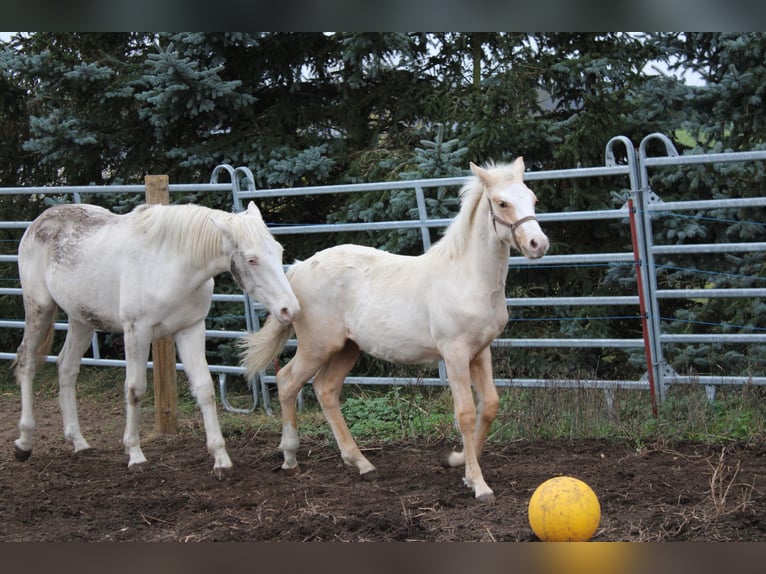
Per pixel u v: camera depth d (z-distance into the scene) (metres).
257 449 6.36
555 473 5.30
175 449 6.44
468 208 4.81
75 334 6.26
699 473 5.17
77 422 6.39
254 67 9.47
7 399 8.58
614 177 8.30
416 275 5.05
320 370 5.66
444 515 4.55
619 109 8.27
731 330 7.32
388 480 5.38
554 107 9.23
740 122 7.39
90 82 9.04
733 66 7.20
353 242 8.75
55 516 4.79
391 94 9.80
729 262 7.29
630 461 5.52
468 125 8.57
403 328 5.03
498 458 5.75
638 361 7.50
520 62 8.91
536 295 8.77
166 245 5.42
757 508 4.42
